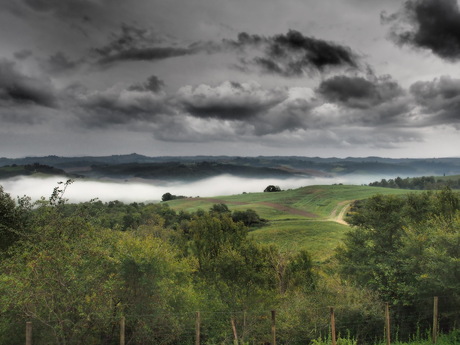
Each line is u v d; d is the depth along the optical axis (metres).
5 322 18.06
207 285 28.66
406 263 28.89
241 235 35.22
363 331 26.08
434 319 23.38
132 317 21.06
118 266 21.44
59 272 18.73
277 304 28.34
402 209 37.28
